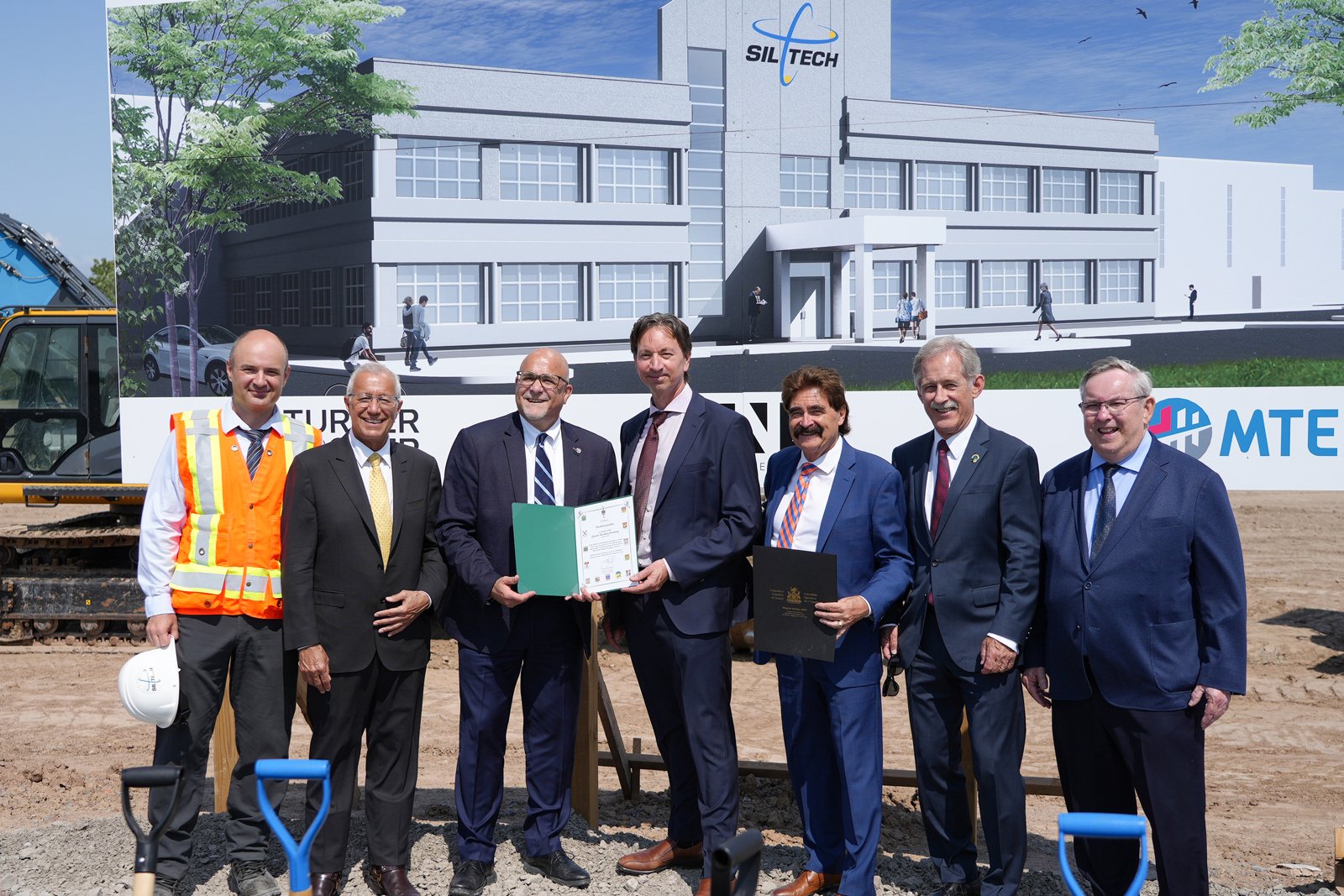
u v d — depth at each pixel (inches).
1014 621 150.9
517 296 293.1
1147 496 144.4
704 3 283.3
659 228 289.9
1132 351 280.5
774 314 289.6
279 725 162.1
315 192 294.0
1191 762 143.2
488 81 288.4
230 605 158.7
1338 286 270.4
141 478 309.6
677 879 169.0
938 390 156.4
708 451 163.6
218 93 293.6
